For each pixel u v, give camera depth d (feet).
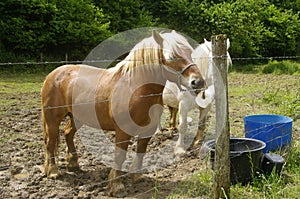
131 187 14.97
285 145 17.72
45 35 54.90
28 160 17.80
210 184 14.20
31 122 25.41
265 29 73.97
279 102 31.01
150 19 66.90
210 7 70.44
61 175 15.96
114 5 63.46
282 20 74.84
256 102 32.68
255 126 17.99
